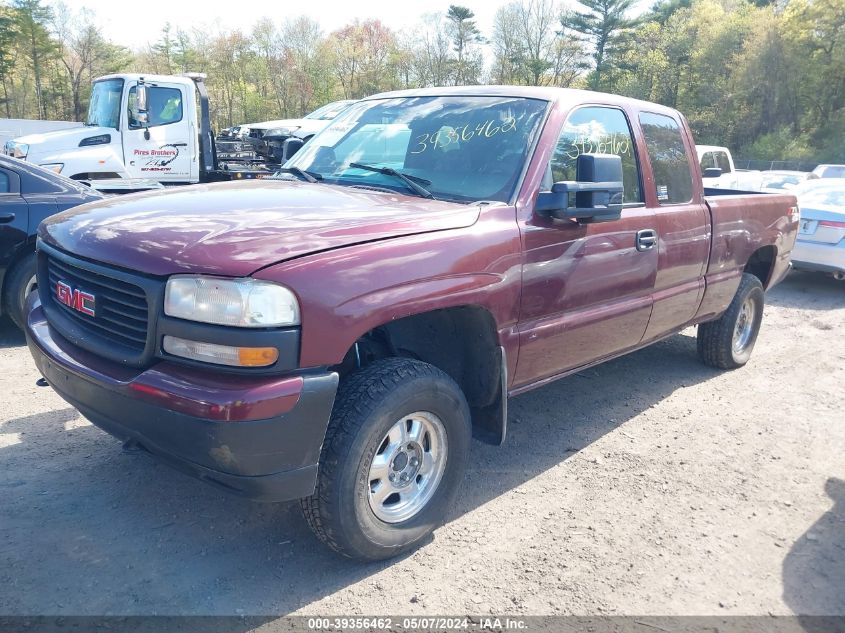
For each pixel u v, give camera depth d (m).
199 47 72.44
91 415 2.79
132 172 11.95
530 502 3.61
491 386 3.39
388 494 2.97
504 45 72.50
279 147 13.55
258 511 3.36
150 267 2.54
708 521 3.50
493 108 3.84
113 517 3.24
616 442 4.42
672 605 2.84
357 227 2.79
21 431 4.07
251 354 2.41
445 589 2.86
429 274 2.86
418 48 73.38
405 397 2.83
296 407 2.47
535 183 3.48
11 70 66.81
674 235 4.47
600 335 4.00
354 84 73.38
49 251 3.11
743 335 6.02
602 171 3.41
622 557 3.15
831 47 62.53
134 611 2.62
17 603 2.62
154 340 2.53
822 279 10.96
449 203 3.34
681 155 4.78
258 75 71.25
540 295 3.47
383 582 2.88
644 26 75.62
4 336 6.03
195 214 2.93
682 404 5.13
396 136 3.96
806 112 66.06
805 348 6.84
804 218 9.51
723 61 68.81
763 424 4.82
